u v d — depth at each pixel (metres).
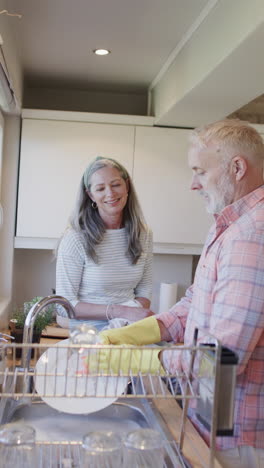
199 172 1.35
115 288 2.19
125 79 3.69
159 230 3.62
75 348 0.95
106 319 2.09
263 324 1.12
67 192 3.54
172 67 3.11
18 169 3.56
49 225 3.54
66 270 2.12
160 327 1.48
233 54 2.08
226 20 2.13
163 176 3.61
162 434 1.11
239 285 1.13
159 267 4.04
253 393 1.21
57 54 3.22
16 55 2.97
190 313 1.40
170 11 2.50
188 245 3.68
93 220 2.12
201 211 3.65
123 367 1.30
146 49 3.03
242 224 1.21
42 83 3.89
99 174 2.06
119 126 3.57
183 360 1.16
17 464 0.86
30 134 3.51
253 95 2.73
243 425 1.21
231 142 1.31
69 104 4.05
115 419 1.23
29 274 3.92
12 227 3.54
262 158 1.34
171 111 3.20
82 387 1.12
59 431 1.15
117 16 2.60
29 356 1.22
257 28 1.80
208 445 1.16
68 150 3.54
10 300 3.56
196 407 0.98
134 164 3.59
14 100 2.91
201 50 2.49
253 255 1.13
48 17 2.64
